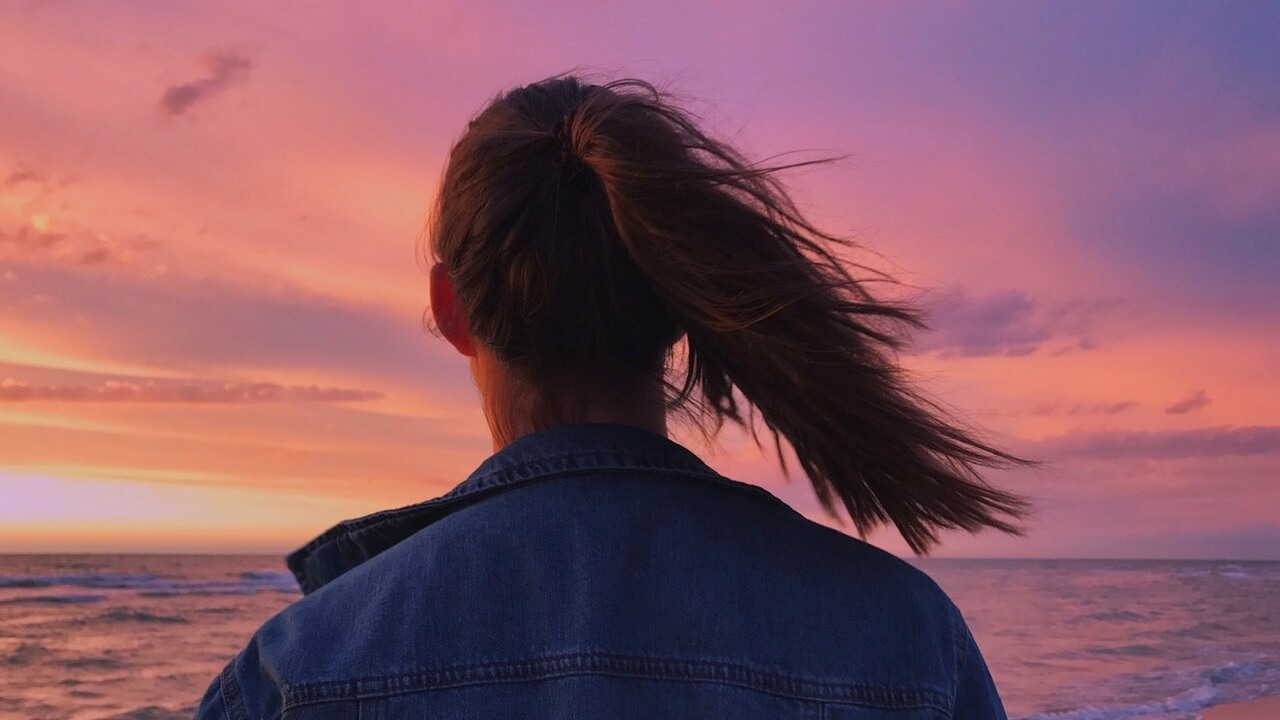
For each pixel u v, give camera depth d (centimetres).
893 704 87
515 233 89
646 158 87
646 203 85
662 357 97
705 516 91
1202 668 1988
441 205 99
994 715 95
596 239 90
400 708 79
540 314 91
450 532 88
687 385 100
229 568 4975
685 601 85
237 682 83
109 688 1978
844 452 92
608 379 97
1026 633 2777
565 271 90
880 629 90
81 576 3806
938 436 92
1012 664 2073
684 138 92
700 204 85
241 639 2644
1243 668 1959
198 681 2062
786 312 86
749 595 87
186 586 3738
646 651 83
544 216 90
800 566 91
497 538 87
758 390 91
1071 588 5103
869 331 90
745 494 95
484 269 92
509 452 94
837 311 88
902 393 92
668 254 85
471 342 101
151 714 1750
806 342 87
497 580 84
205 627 2856
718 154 92
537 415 98
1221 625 3039
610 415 97
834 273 91
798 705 84
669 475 92
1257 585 5394
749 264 85
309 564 106
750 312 85
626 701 80
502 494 91
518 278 90
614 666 81
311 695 79
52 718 1705
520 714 80
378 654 81
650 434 95
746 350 88
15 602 3309
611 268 90
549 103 97
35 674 2120
